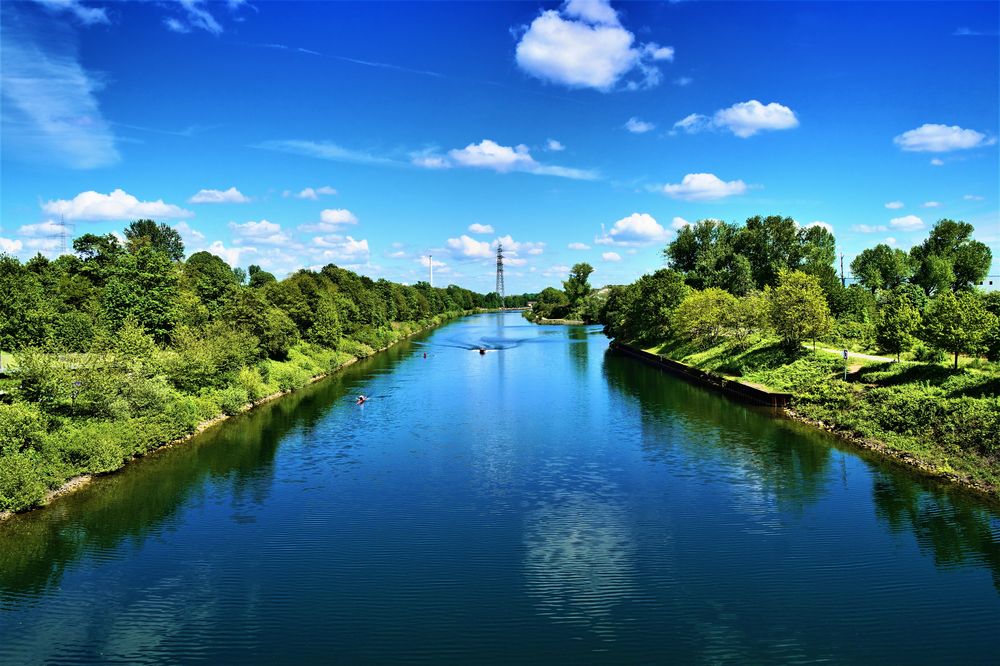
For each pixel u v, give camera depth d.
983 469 33.72
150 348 54.53
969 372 43.94
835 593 23.50
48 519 31.39
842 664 19.31
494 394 66.19
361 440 46.66
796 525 29.62
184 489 35.78
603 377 79.06
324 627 21.77
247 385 60.81
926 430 39.41
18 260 78.94
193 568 26.20
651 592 23.86
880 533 28.45
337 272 144.50
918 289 88.12
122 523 30.89
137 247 120.81
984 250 107.62
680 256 140.62
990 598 22.91
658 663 19.55
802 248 122.94
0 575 25.59
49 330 58.62
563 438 46.69
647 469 38.72
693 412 55.34
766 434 46.47
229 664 19.77
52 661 19.92
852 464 38.25
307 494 34.94
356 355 102.12
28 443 35.00
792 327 64.62
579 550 27.59
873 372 52.78
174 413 47.31
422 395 65.88
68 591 24.33
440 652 20.27
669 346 96.56
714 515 31.17
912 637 20.66
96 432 38.75
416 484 36.53
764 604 22.88
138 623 22.08
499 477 37.62
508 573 25.56
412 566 26.25
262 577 25.39
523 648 20.45
